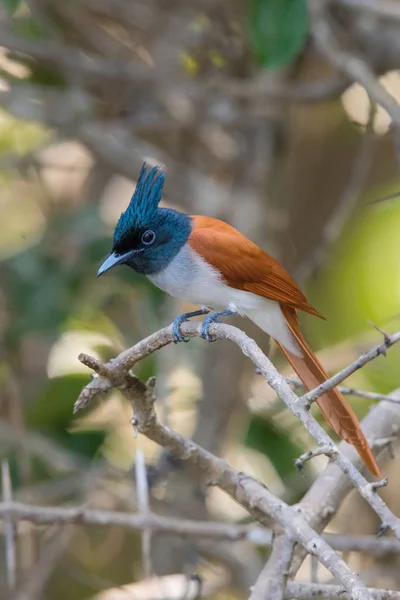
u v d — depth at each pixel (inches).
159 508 448.1
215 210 490.3
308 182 542.6
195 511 459.8
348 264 543.5
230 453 485.4
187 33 494.0
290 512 247.3
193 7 488.4
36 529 474.0
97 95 508.7
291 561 240.2
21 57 502.9
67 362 474.3
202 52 498.0
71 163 569.0
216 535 335.0
